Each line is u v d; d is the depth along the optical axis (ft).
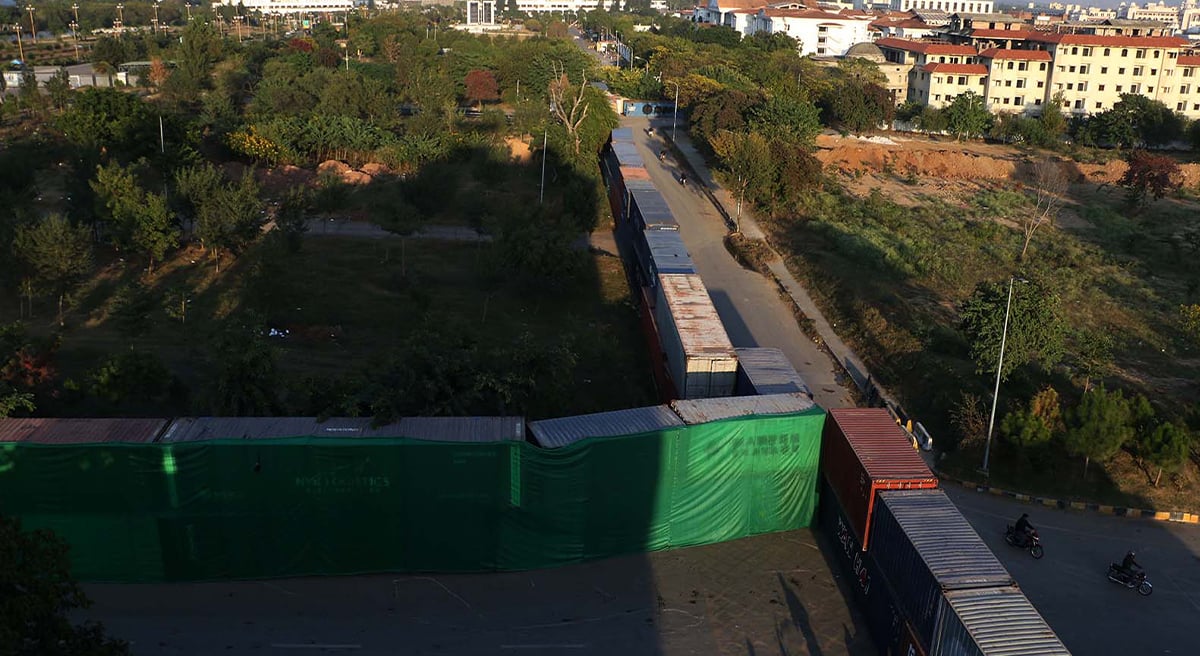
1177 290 188.24
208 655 78.23
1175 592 93.76
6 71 417.49
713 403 100.17
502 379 101.45
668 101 375.25
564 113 270.67
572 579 91.86
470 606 86.99
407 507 88.74
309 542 88.94
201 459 84.69
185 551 87.45
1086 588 93.76
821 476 100.73
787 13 538.88
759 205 237.04
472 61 402.31
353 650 79.92
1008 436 116.37
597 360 141.69
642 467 92.73
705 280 188.65
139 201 172.04
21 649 54.29
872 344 156.35
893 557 80.84
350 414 92.32
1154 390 137.08
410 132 267.39
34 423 87.10
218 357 104.32
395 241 199.82
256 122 268.00
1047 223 241.14
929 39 460.96
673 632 84.43
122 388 107.55
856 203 244.22
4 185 202.08
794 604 89.45
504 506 89.51
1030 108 392.68
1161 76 384.27
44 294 148.46
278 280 154.10
